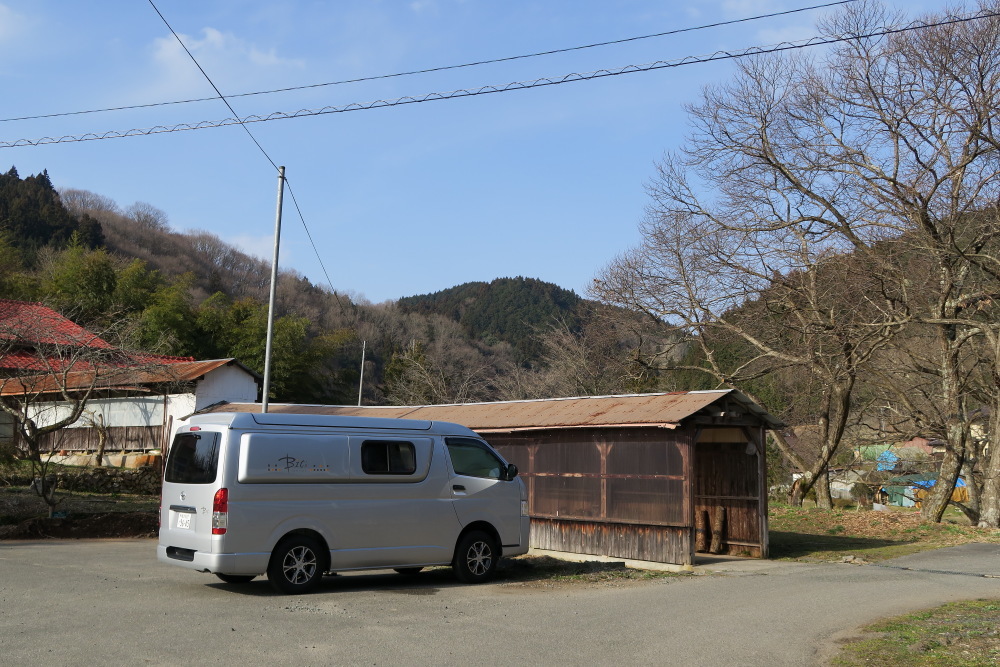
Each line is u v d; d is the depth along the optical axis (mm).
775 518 24062
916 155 22672
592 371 41062
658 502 15281
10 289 41406
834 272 24219
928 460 34562
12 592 9531
